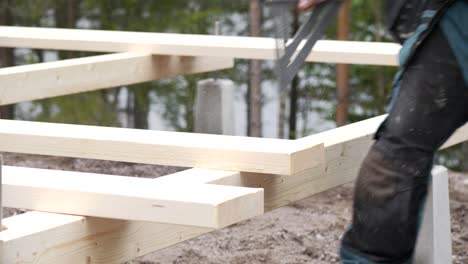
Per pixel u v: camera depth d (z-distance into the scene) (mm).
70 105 11664
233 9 14016
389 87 13109
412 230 3129
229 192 2996
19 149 3695
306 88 14250
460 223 5113
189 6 13984
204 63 6152
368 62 5352
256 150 3373
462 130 4379
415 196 3092
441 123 3057
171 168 6102
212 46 5621
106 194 3033
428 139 3061
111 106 13867
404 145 3066
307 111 14227
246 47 5543
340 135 4023
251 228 4953
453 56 3000
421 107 3051
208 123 6176
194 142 3502
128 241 3203
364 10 12828
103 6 13641
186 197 2928
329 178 3902
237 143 3484
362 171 3160
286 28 3158
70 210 3096
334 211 5301
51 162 6121
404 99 3096
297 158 3338
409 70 3115
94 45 5836
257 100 11469
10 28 6305
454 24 2994
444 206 3811
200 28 13820
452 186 5922
